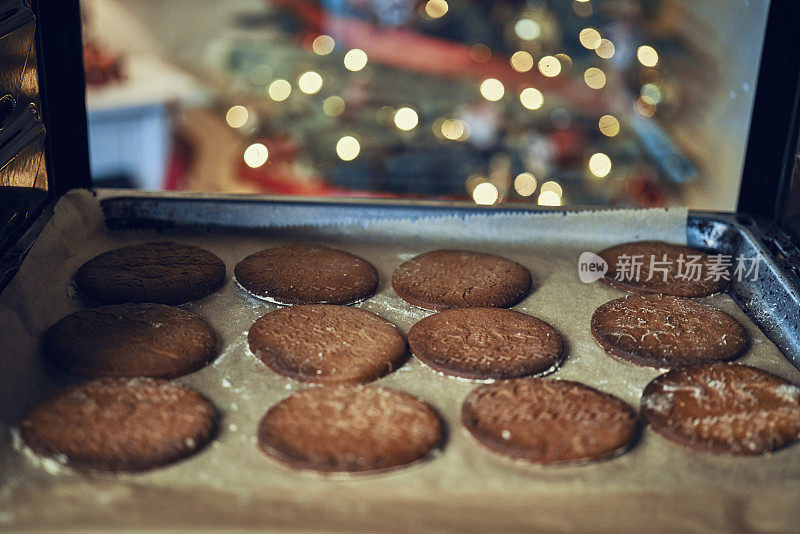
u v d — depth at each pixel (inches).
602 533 22.8
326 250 31.3
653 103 50.8
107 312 27.9
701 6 46.7
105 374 26.1
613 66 54.1
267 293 29.2
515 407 25.4
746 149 31.6
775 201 31.7
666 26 49.9
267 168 56.6
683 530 22.9
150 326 27.5
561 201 50.6
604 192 51.1
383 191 53.5
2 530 22.3
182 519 22.7
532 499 23.4
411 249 32.0
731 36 45.1
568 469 24.1
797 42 30.1
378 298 29.7
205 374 26.5
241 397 25.8
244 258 30.9
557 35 55.3
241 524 22.6
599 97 55.0
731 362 27.4
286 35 62.5
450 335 27.8
